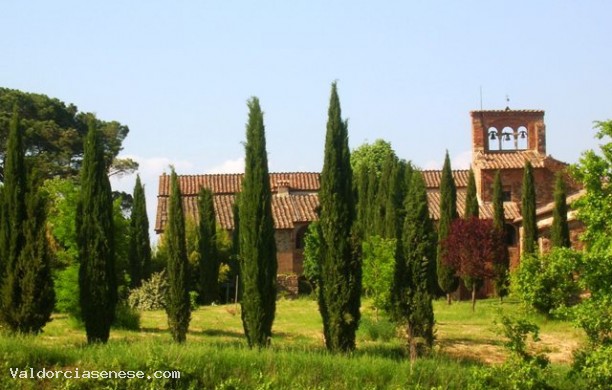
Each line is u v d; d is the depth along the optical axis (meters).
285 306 40.94
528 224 45.66
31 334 21.42
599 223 17.20
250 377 18.30
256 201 24.03
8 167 23.36
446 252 42.00
